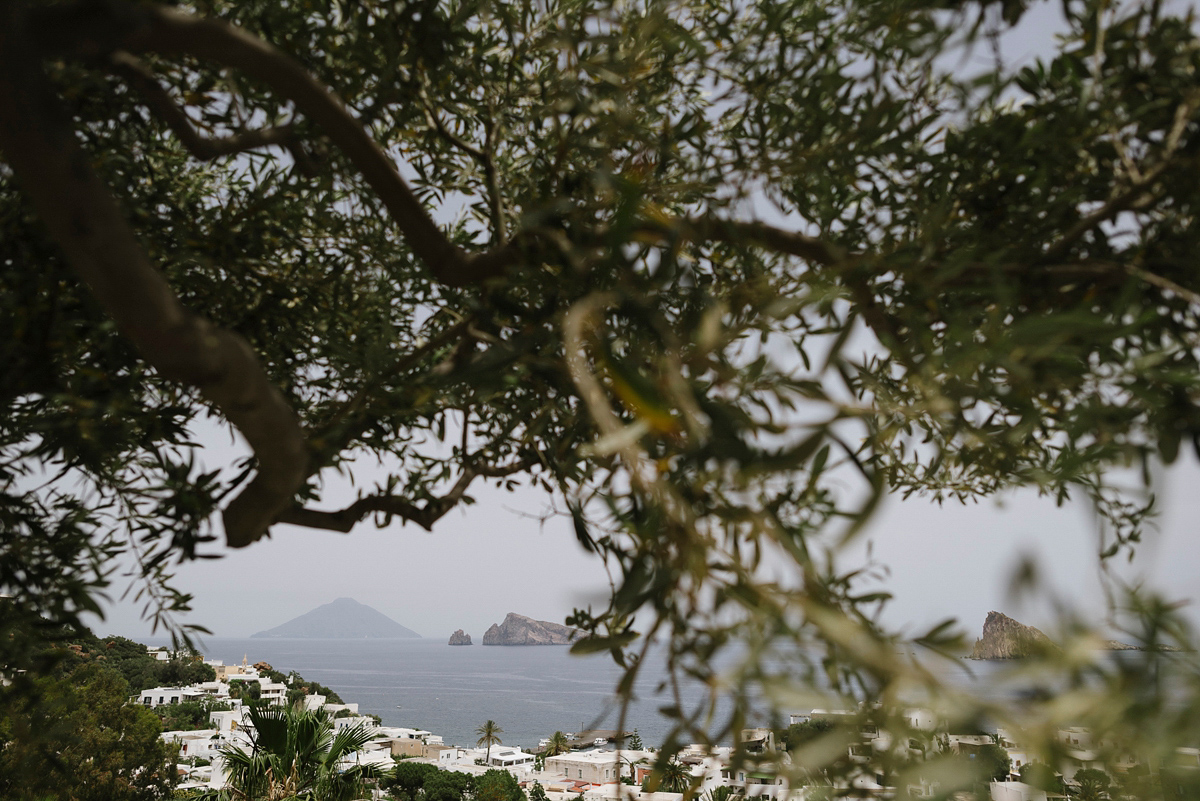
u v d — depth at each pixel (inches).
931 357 22.6
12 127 29.4
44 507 55.1
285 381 68.7
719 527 19.6
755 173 43.0
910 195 41.9
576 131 47.3
